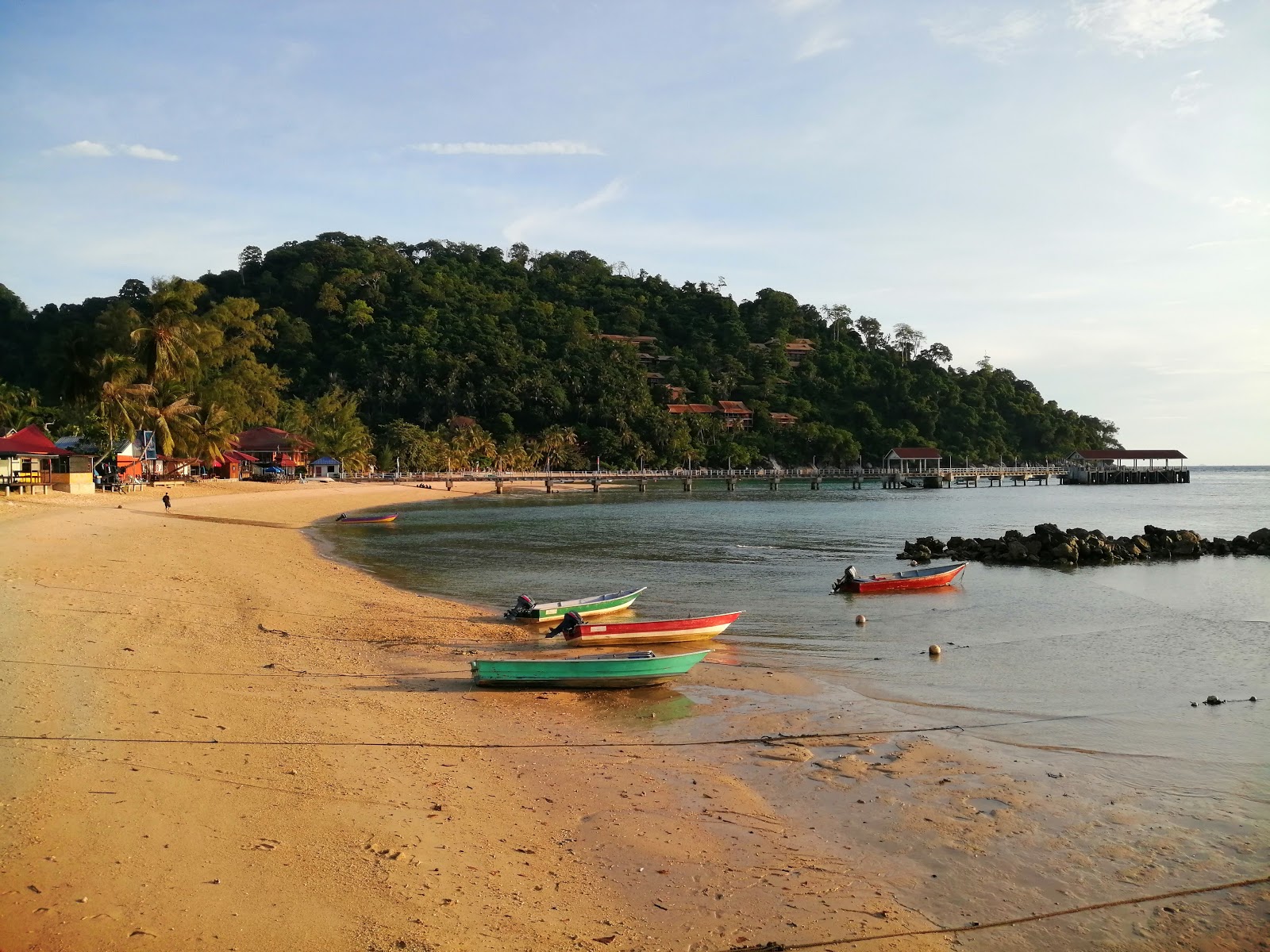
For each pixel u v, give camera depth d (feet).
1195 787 40.24
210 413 295.07
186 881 26.76
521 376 568.41
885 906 29.22
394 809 34.24
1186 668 64.34
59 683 46.21
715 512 271.90
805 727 48.75
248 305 375.86
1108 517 245.24
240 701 47.03
